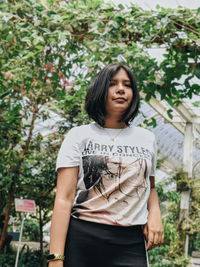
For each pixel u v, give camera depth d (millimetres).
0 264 7469
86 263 1558
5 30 4422
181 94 4098
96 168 1621
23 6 4191
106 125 1743
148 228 1674
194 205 11953
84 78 4914
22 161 6824
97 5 4109
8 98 5551
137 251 1579
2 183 6664
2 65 4812
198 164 13828
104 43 4297
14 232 14422
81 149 1691
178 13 3982
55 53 4891
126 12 4074
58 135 7324
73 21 4121
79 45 4562
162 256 9383
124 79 1751
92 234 1567
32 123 6711
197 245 19250
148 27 4012
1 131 6160
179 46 4047
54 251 1565
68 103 6039
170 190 10211
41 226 8188
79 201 1631
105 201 1598
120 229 1575
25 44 4617
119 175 1611
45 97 6215
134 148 1676
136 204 1607
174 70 4016
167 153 14414
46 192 7609
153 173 1792
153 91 4117
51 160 7555
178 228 11211
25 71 4840
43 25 4211
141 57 4125
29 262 8000
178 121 11961
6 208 7336
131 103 1762
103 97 1727
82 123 7195
